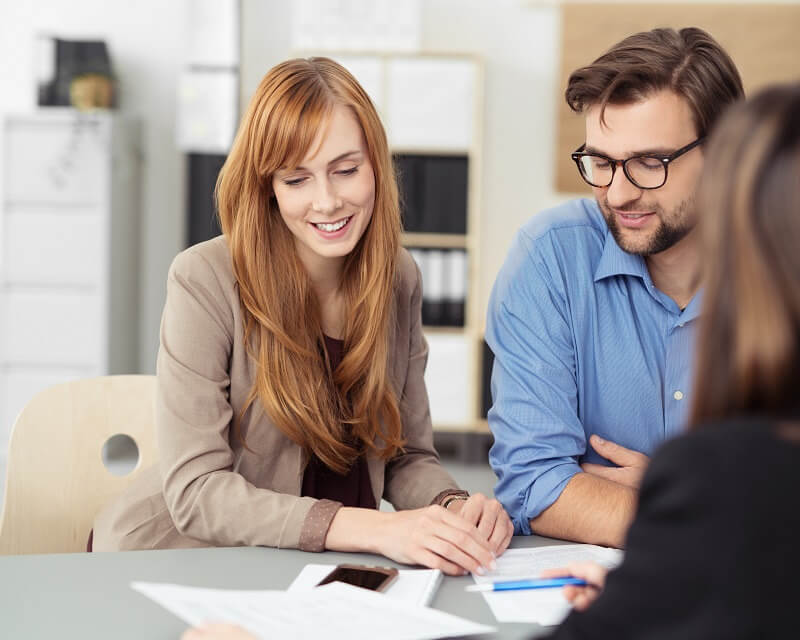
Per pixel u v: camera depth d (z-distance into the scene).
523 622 1.12
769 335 0.70
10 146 4.90
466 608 1.17
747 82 5.12
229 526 1.43
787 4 5.07
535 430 1.61
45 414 1.82
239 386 1.62
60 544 1.82
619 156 1.51
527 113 5.32
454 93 4.95
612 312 1.70
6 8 5.41
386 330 1.68
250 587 1.22
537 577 1.26
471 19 5.29
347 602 1.09
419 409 1.81
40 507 1.80
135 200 5.32
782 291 0.70
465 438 5.00
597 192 1.58
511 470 1.59
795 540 0.64
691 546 0.66
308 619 1.02
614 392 1.70
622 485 1.50
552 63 5.28
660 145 1.48
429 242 5.04
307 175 1.54
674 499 0.67
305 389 1.61
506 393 1.67
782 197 0.70
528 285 1.71
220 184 1.62
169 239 5.45
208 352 1.57
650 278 1.68
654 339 1.69
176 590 1.02
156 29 5.39
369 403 1.67
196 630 0.93
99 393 1.87
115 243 5.02
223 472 1.50
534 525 1.52
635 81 1.47
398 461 1.78
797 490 0.65
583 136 5.22
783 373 0.70
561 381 1.67
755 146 0.72
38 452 1.80
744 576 0.64
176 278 1.59
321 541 1.37
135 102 5.41
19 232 4.93
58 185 4.90
